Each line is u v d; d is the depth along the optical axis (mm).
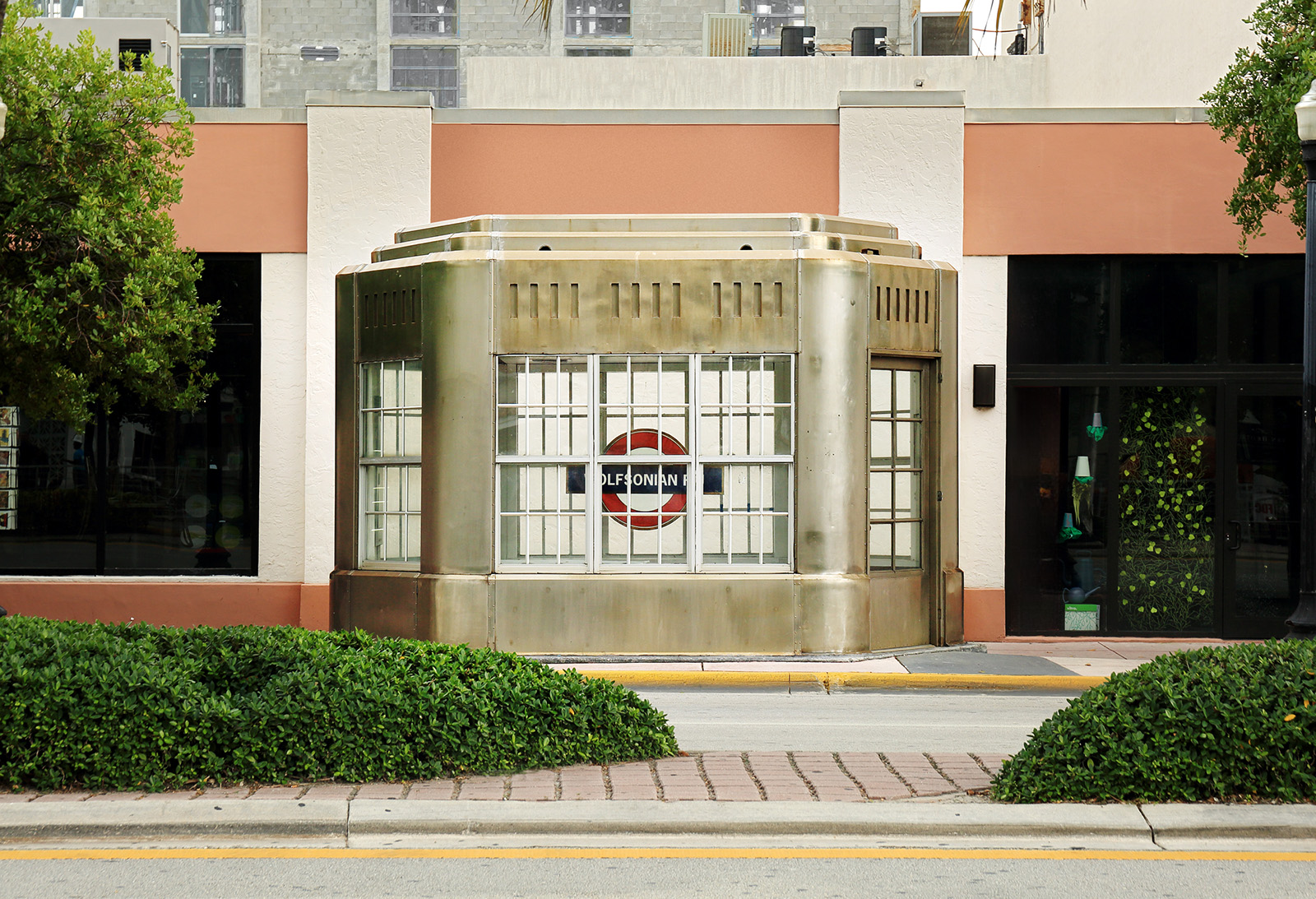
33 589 15320
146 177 13055
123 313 12766
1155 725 6809
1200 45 17359
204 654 7605
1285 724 6691
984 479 15102
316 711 7000
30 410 13391
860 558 13312
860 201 15250
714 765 7613
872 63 21719
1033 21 24891
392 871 5875
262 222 15453
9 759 6758
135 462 15625
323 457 15328
